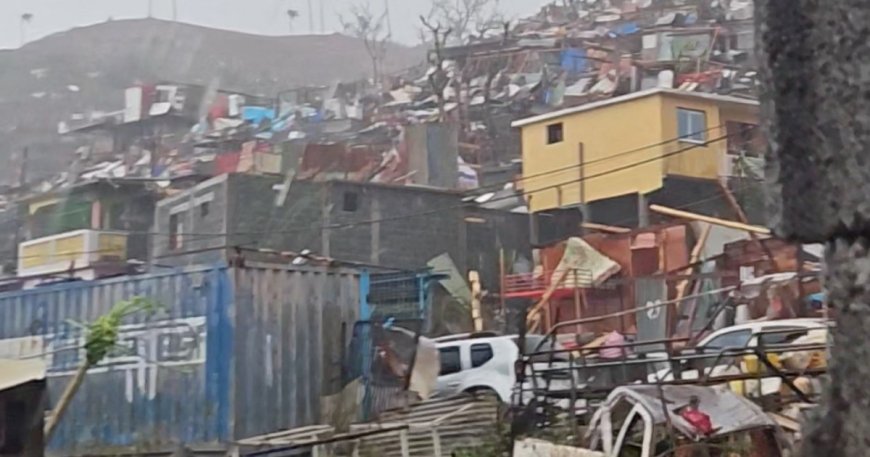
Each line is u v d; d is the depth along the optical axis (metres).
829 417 2.06
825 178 2.04
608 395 24.05
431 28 112.12
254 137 107.69
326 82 126.75
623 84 97.00
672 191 71.25
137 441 35.06
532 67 106.06
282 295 35.62
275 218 70.19
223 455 33.31
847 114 2.02
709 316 44.59
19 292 38.91
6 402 21.66
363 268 41.69
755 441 20.38
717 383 22.72
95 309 37.03
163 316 35.44
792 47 2.09
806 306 39.50
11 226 89.19
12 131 121.94
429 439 29.03
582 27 112.44
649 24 107.25
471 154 95.25
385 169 83.62
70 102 127.44
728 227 58.25
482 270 74.06
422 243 71.88
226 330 34.38
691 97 72.25
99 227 83.38
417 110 106.75
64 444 36.00
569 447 21.48
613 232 64.94
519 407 27.34
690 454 20.28
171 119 115.81
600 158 74.00
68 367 37.03
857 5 2.01
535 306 60.41
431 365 36.69
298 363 35.50
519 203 78.69
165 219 75.25
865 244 2.02
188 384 34.69
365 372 36.28
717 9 105.00
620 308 58.38
